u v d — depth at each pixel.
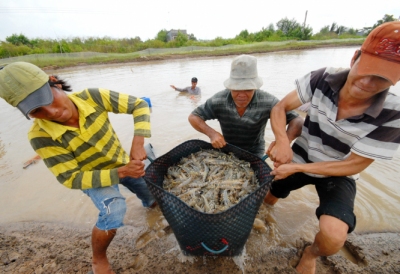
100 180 1.90
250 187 2.27
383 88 1.48
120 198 2.19
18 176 3.78
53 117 1.68
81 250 2.46
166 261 2.33
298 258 2.33
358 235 2.57
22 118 6.29
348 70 1.75
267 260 2.32
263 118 2.68
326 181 2.24
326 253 1.96
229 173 2.42
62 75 12.52
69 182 1.90
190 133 5.19
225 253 2.14
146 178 1.96
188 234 1.91
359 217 2.80
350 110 1.82
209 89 9.09
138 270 2.25
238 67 2.29
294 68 12.97
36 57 17.86
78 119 1.93
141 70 14.16
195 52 25.00
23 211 3.07
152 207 3.08
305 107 5.89
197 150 2.83
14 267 2.27
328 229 1.88
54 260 2.34
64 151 1.91
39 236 2.68
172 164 2.67
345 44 34.62
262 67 13.40
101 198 2.07
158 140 4.90
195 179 2.40
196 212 1.65
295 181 2.54
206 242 1.90
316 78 2.04
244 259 2.33
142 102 2.34
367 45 1.40
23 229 2.79
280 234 2.64
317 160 2.24
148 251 2.45
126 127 5.52
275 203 3.10
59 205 3.16
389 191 3.15
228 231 1.80
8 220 2.93
